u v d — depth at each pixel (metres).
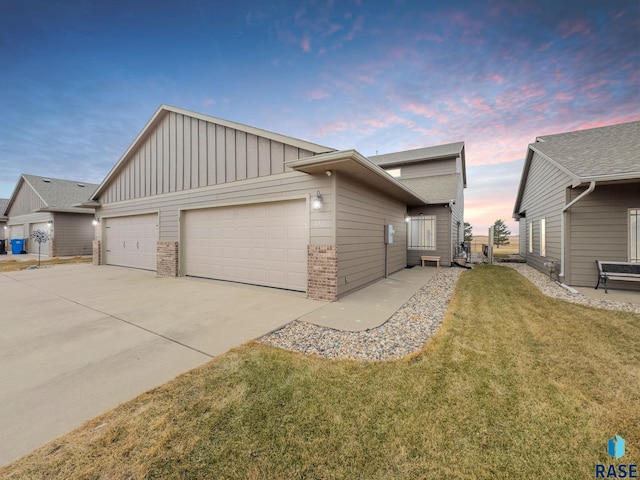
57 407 2.12
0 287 6.96
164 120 9.02
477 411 2.05
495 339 3.43
